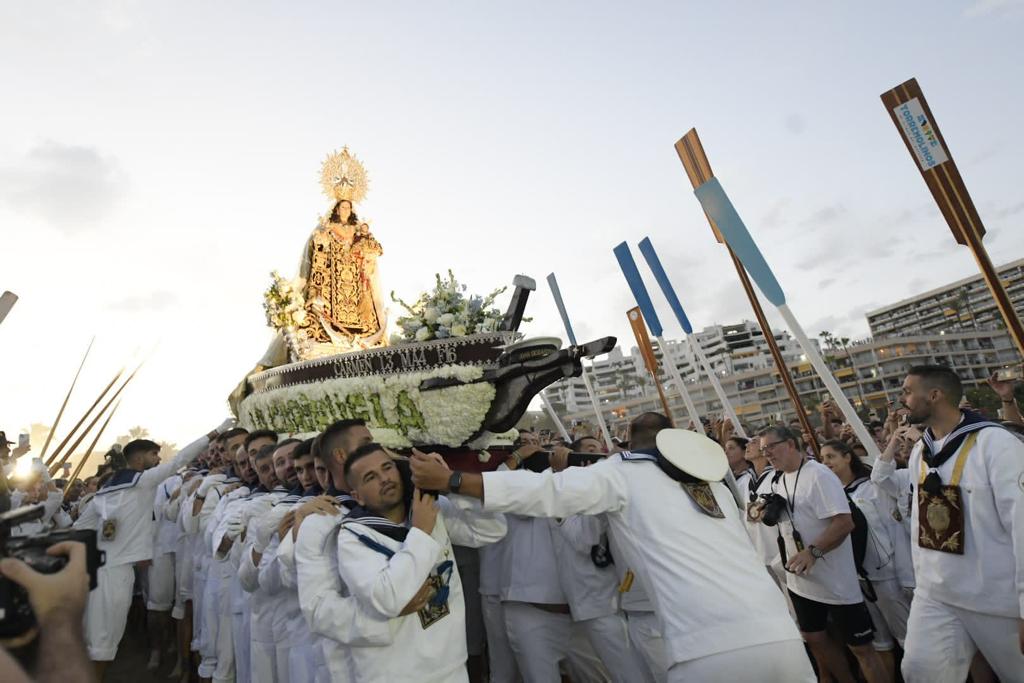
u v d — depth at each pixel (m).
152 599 8.72
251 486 6.77
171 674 8.12
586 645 5.59
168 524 8.77
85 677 1.48
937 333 128.62
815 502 5.50
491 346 6.29
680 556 3.40
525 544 5.23
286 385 7.32
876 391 116.94
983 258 6.00
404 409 6.07
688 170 8.38
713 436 9.94
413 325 6.49
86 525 7.64
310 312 9.18
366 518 3.48
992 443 4.07
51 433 8.43
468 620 6.64
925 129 6.35
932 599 4.34
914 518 4.61
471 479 3.48
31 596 1.51
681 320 9.23
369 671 3.29
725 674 3.09
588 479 3.60
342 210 10.06
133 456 7.98
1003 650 4.00
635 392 160.25
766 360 152.62
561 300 10.73
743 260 6.55
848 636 5.34
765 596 3.33
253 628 5.30
